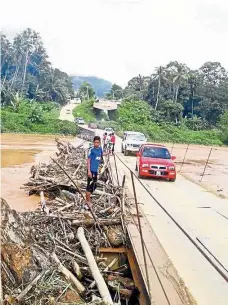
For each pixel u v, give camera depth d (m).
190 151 50.69
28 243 6.55
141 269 6.84
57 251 7.19
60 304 5.47
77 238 7.81
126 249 8.19
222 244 8.84
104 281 6.45
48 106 82.88
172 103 82.00
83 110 84.94
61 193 11.45
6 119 60.09
